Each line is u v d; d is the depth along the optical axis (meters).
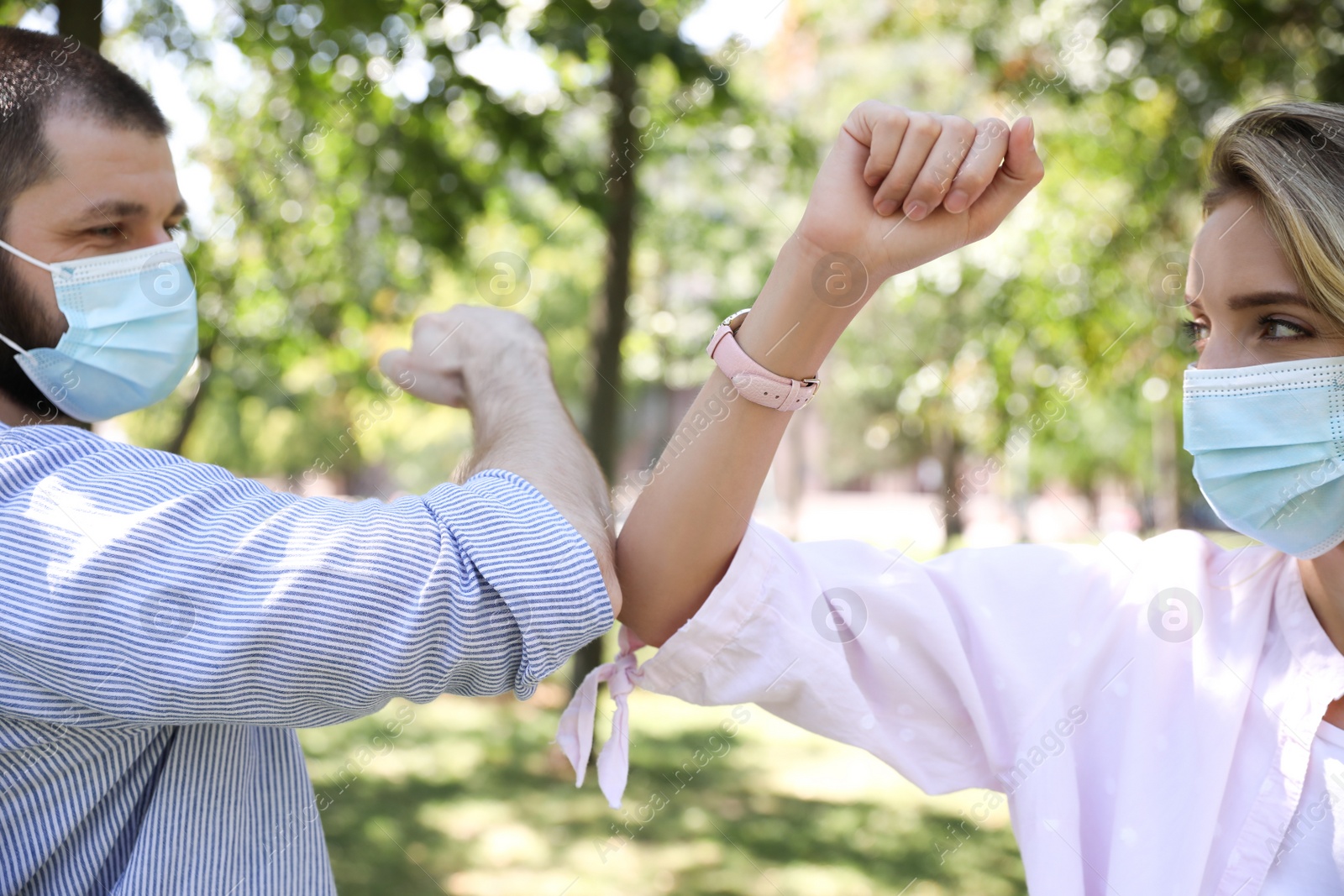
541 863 4.31
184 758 1.06
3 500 0.93
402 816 4.82
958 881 4.15
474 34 4.59
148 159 1.19
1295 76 5.20
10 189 1.12
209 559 0.90
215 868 1.08
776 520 15.41
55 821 0.99
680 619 1.13
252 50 4.73
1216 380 1.10
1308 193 1.00
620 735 1.14
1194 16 5.37
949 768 1.18
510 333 1.22
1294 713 1.10
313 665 0.89
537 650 0.94
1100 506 18.97
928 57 8.23
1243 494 1.12
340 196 5.91
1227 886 1.06
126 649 0.89
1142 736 1.12
